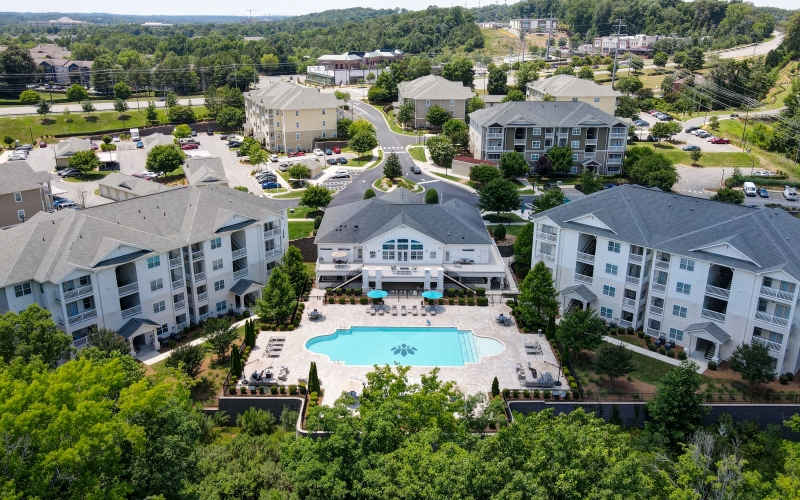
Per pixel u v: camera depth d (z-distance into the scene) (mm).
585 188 117125
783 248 64062
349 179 137500
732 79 196750
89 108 179875
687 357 67375
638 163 129125
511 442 37938
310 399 59344
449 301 79500
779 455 53531
